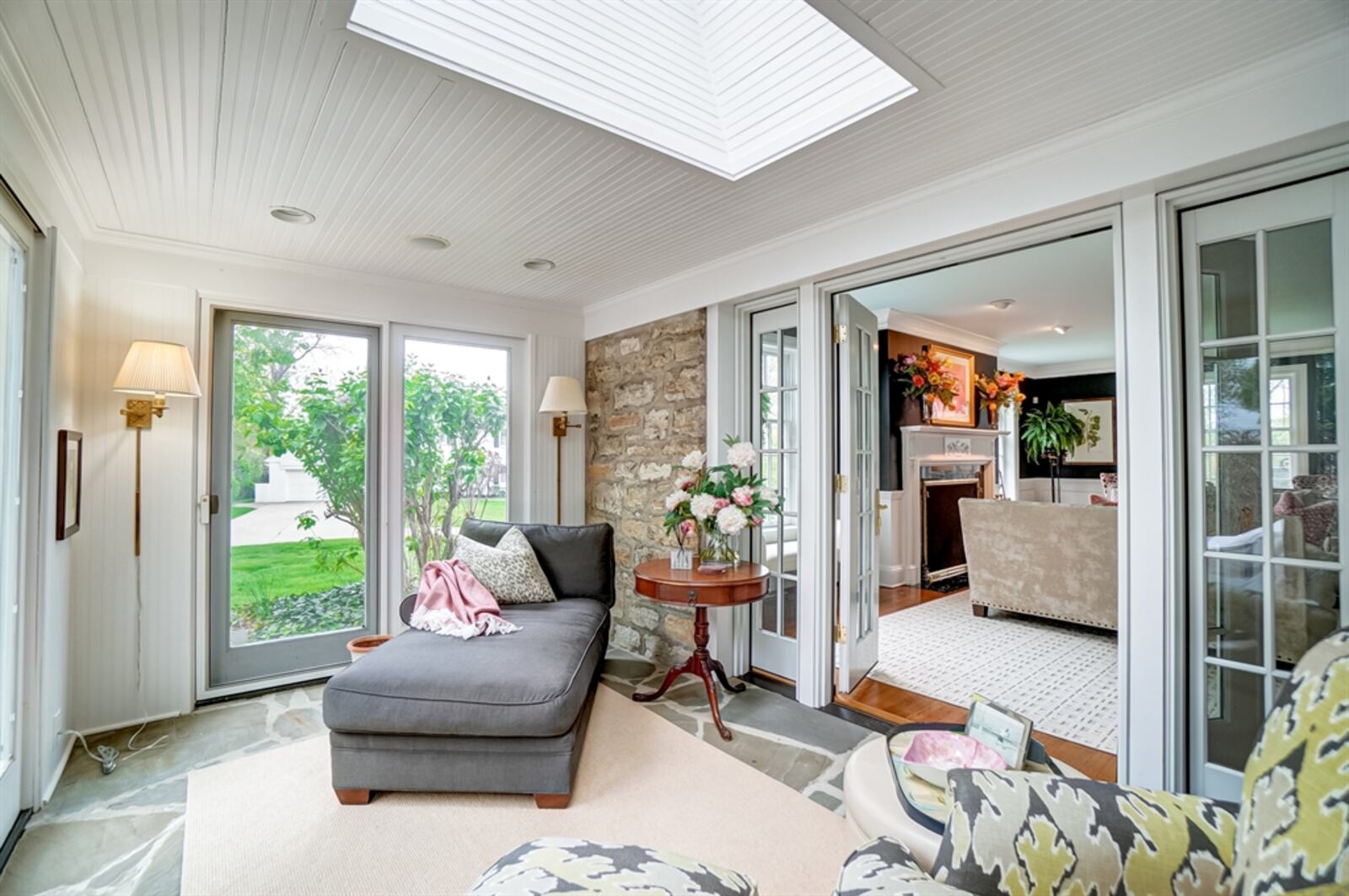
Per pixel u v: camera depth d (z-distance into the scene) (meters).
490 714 1.93
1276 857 0.74
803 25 1.85
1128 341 1.90
